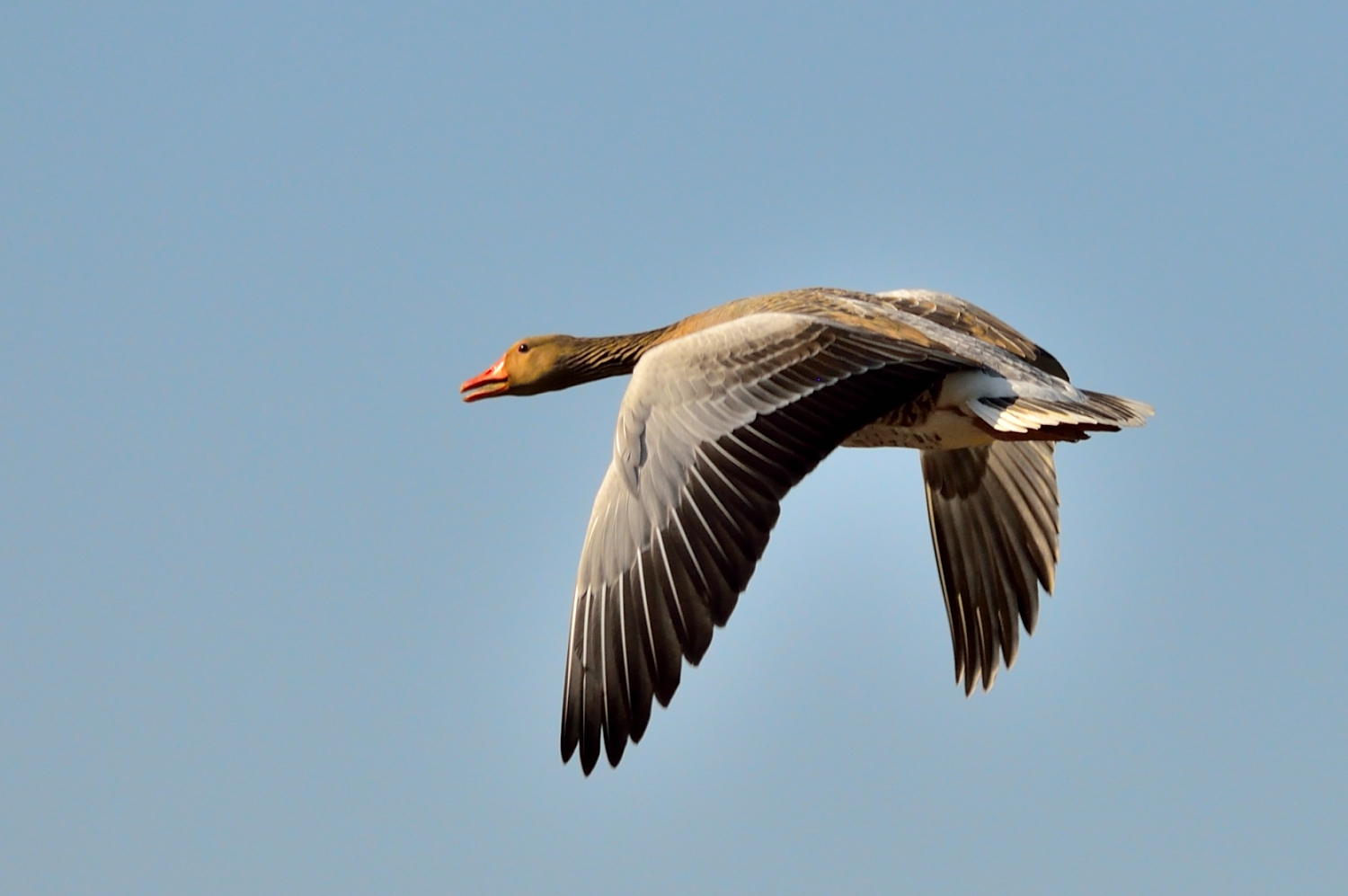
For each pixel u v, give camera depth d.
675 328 18.14
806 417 13.89
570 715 13.53
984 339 16.50
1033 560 18.20
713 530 13.47
